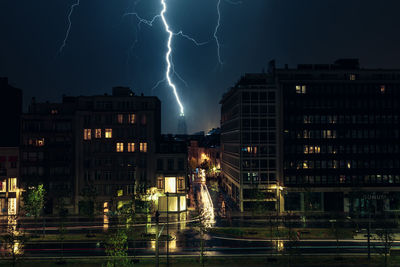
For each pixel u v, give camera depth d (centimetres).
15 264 3650
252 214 6372
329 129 7150
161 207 6981
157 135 8069
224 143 10400
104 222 6075
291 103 7175
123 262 3450
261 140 7181
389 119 7206
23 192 6219
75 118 7069
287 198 7062
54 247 4509
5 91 7862
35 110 7419
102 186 6944
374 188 7081
